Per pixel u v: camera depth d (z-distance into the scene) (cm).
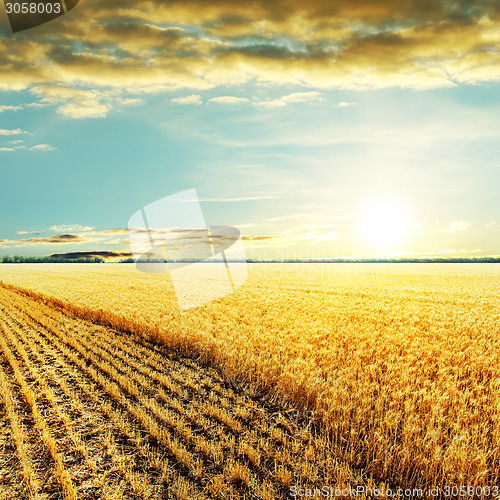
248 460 583
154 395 833
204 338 1184
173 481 533
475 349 1092
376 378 876
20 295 2812
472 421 655
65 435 664
